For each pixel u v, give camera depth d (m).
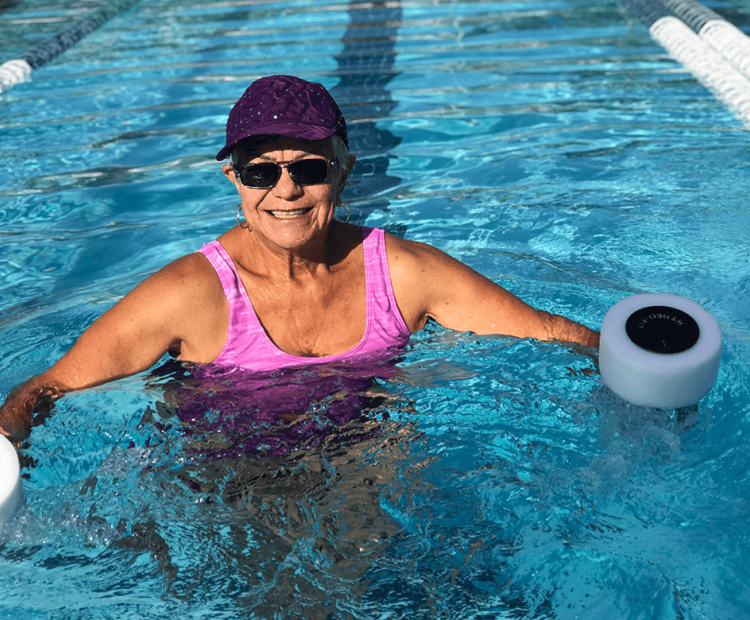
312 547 1.59
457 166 3.81
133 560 1.58
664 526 1.63
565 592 1.48
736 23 6.25
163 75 5.49
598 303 2.51
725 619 1.41
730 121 4.20
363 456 1.81
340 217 3.31
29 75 5.63
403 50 5.95
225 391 2.00
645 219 3.12
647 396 1.87
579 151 3.88
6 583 1.53
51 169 3.90
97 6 7.80
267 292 2.03
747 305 2.47
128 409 1.96
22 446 1.86
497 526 1.63
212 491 1.74
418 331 2.23
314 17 7.12
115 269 2.89
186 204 3.48
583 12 6.91
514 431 1.90
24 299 2.69
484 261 2.84
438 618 1.43
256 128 1.75
